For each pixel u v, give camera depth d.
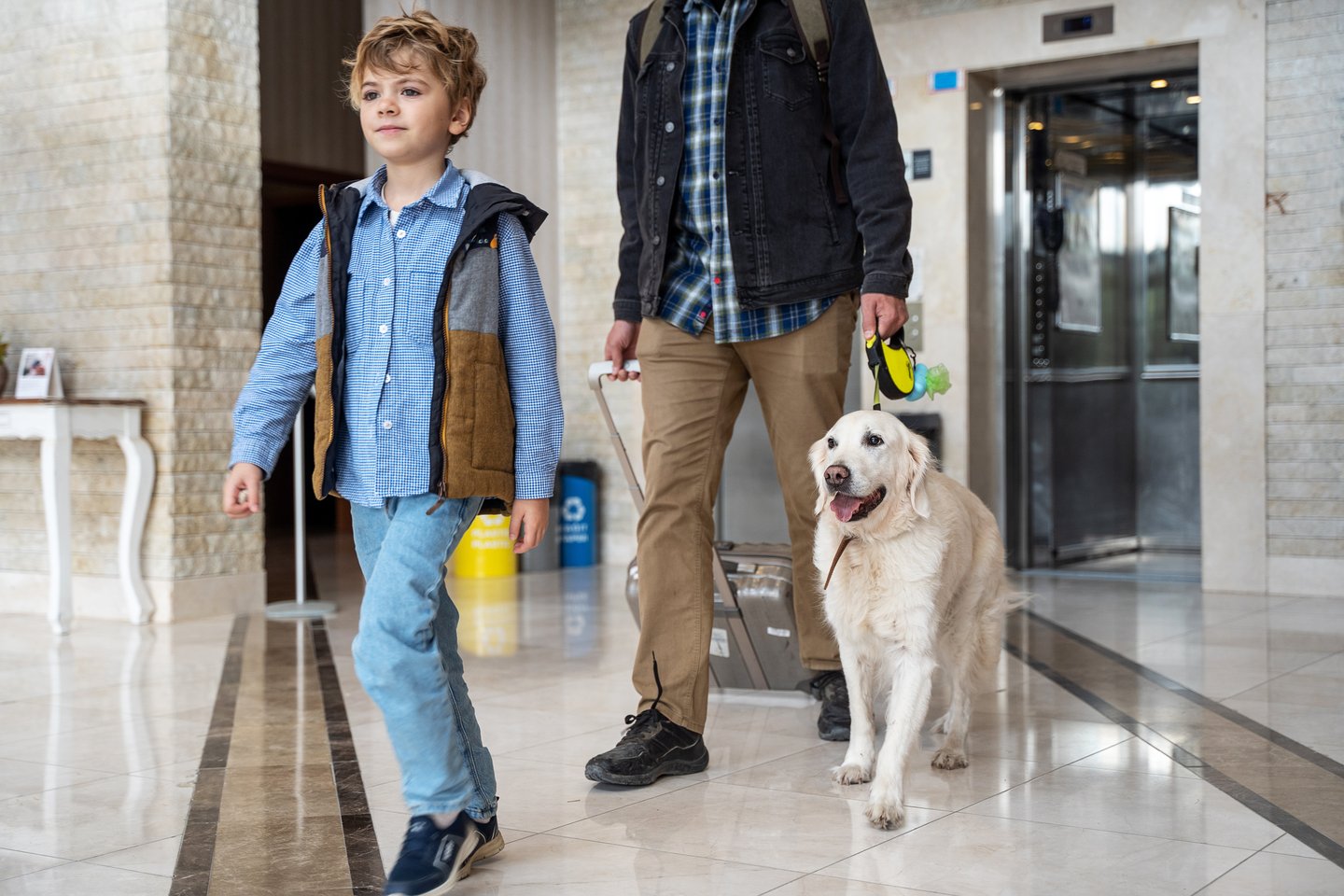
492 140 7.42
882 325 2.78
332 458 2.09
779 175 2.89
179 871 2.30
